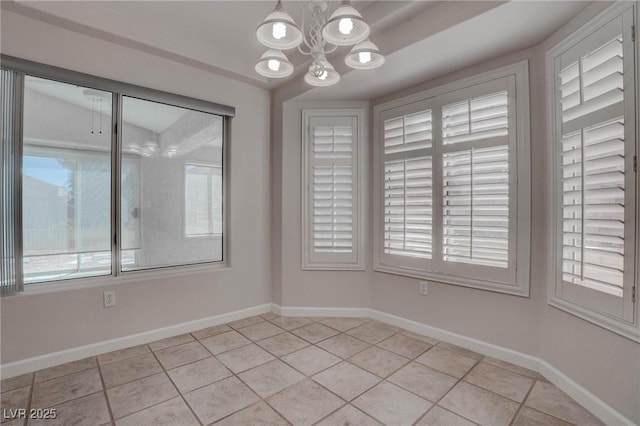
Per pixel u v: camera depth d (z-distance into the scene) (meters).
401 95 2.96
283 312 3.32
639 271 1.48
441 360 2.34
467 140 2.49
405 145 2.91
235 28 2.52
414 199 2.85
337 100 3.24
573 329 1.87
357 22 1.41
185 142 2.90
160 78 2.68
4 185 2.08
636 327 1.49
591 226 1.73
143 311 2.62
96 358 2.34
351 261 3.24
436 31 2.01
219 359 2.34
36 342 2.15
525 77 2.20
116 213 2.54
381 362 2.30
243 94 3.23
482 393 1.92
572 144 1.87
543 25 1.92
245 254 3.26
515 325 2.28
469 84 2.47
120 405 1.79
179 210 2.88
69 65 2.25
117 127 2.53
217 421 1.66
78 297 2.31
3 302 2.04
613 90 1.58
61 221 2.31
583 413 1.73
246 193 3.27
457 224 2.56
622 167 1.56
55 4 2.08
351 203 3.23
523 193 2.22
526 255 2.21
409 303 2.92
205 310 2.97
